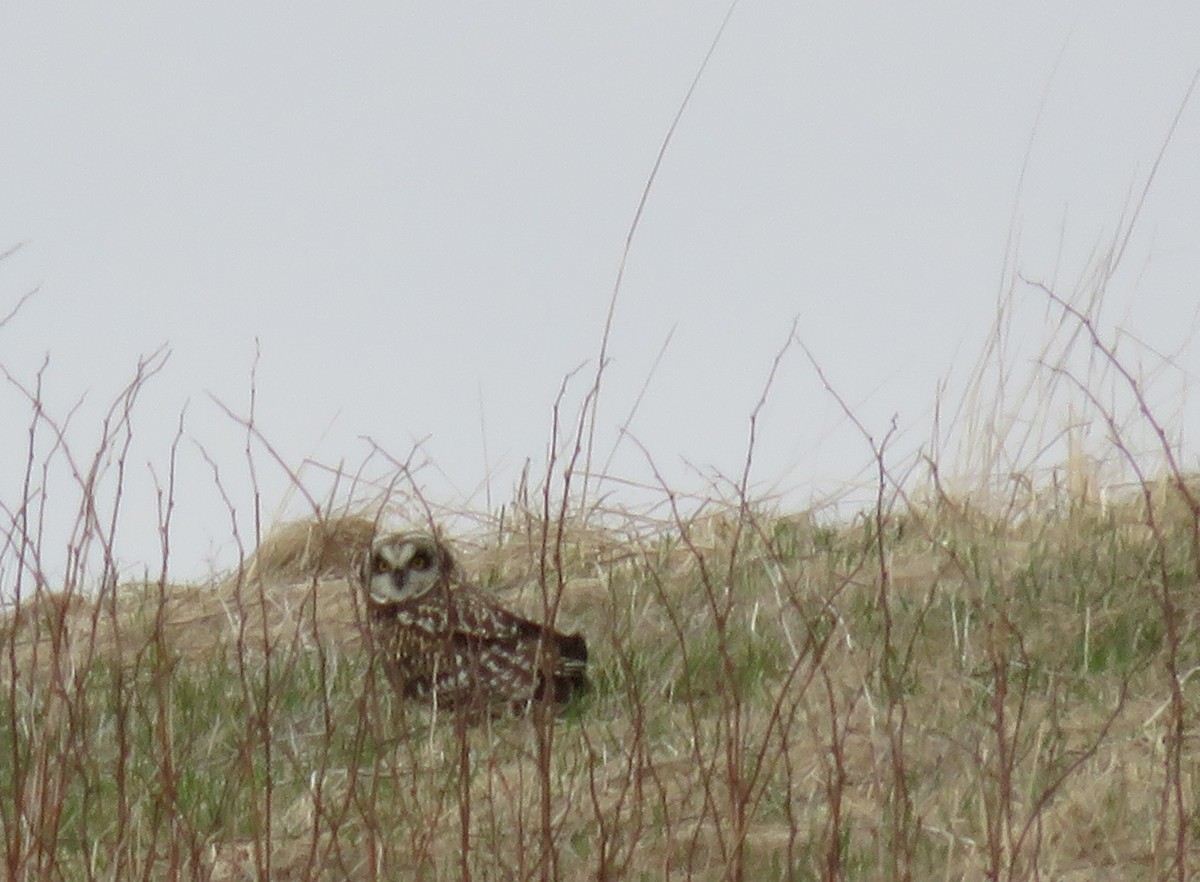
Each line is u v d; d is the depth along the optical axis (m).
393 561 19.89
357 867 15.77
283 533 24.94
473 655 15.98
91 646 15.02
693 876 15.23
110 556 14.69
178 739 18.92
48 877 14.26
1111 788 15.72
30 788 16.52
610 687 19.67
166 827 16.80
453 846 15.78
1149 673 18.38
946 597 20.34
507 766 17.73
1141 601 19.88
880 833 15.56
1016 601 20.27
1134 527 22.30
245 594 23.84
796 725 17.78
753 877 15.09
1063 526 22.48
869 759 16.89
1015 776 16.22
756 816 16.03
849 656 19.31
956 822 15.52
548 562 24.00
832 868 13.99
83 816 15.41
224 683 20.52
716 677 19.11
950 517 22.88
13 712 14.52
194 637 22.61
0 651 15.68
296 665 21.08
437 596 19.83
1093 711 17.48
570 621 22.31
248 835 16.75
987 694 17.92
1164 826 14.06
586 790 16.64
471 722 18.61
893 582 21.20
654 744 17.64
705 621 21.09
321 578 24.34
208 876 14.94
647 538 24.61
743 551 22.98
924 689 18.34
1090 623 19.45
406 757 18.06
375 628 20.02
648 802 16.22
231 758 18.42
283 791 17.67
